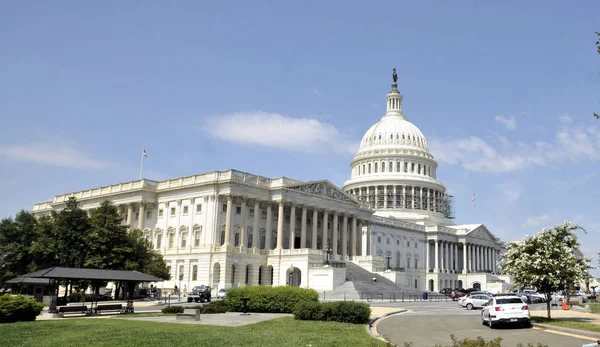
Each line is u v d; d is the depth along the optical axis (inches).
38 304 1934.1
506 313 1673.2
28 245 3688.5
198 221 4527.6
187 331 1485.0
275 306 2182.6
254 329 1541.6
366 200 7775.6
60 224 3563.0
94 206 5275.6
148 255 3895.2
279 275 4468.5
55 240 3513.8
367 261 5073.8
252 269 4448.8
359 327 1621.6
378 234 6481.3
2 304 1831.9
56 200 5895.7
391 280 4990.2
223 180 4419.3
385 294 4109.3
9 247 3624.5
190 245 4527.6
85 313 2265.0
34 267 3462.1
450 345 1294.3
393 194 7682.1
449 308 2839.6
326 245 4968.0
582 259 1914.4
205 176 4581.7
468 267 7647.6
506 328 1699.1
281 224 4589.1
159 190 4874.5
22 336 1411.2
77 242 3538.4
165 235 4744.1
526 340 1400.1
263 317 1977.1
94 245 3501.5
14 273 3595.0
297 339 1310.3
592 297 4197.8
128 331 1489.9
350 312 1776.6
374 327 1720.0
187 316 1903.3
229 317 1975.9
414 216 7519.7
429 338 1448.1
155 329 1540.4
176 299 3644.2
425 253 7249.0
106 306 2272.4
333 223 5162.4
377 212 7534.5
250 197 4530.0
